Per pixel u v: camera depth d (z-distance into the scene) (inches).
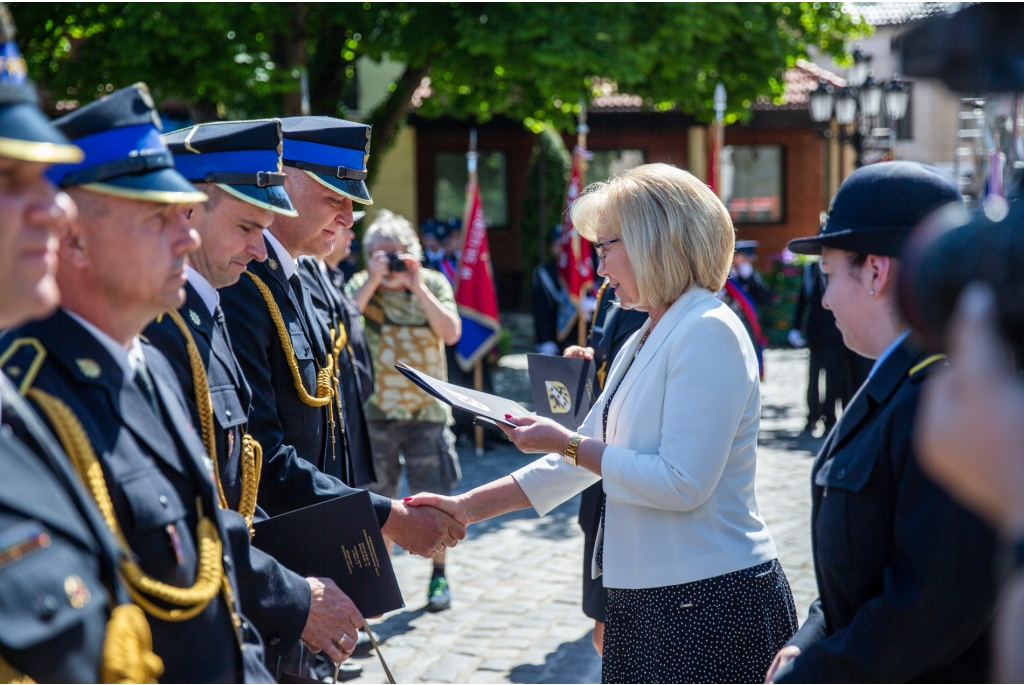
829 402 343.0
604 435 99.6
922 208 69.0
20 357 56.6
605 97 721.6
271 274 106.7
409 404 201.0
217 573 62.7
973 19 33.7
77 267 59.6
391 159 734.5
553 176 692.1
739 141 788.0
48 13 344.8
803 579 193.3
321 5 382.6
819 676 67.1
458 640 168.1
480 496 106.6
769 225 798.5
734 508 88.7
